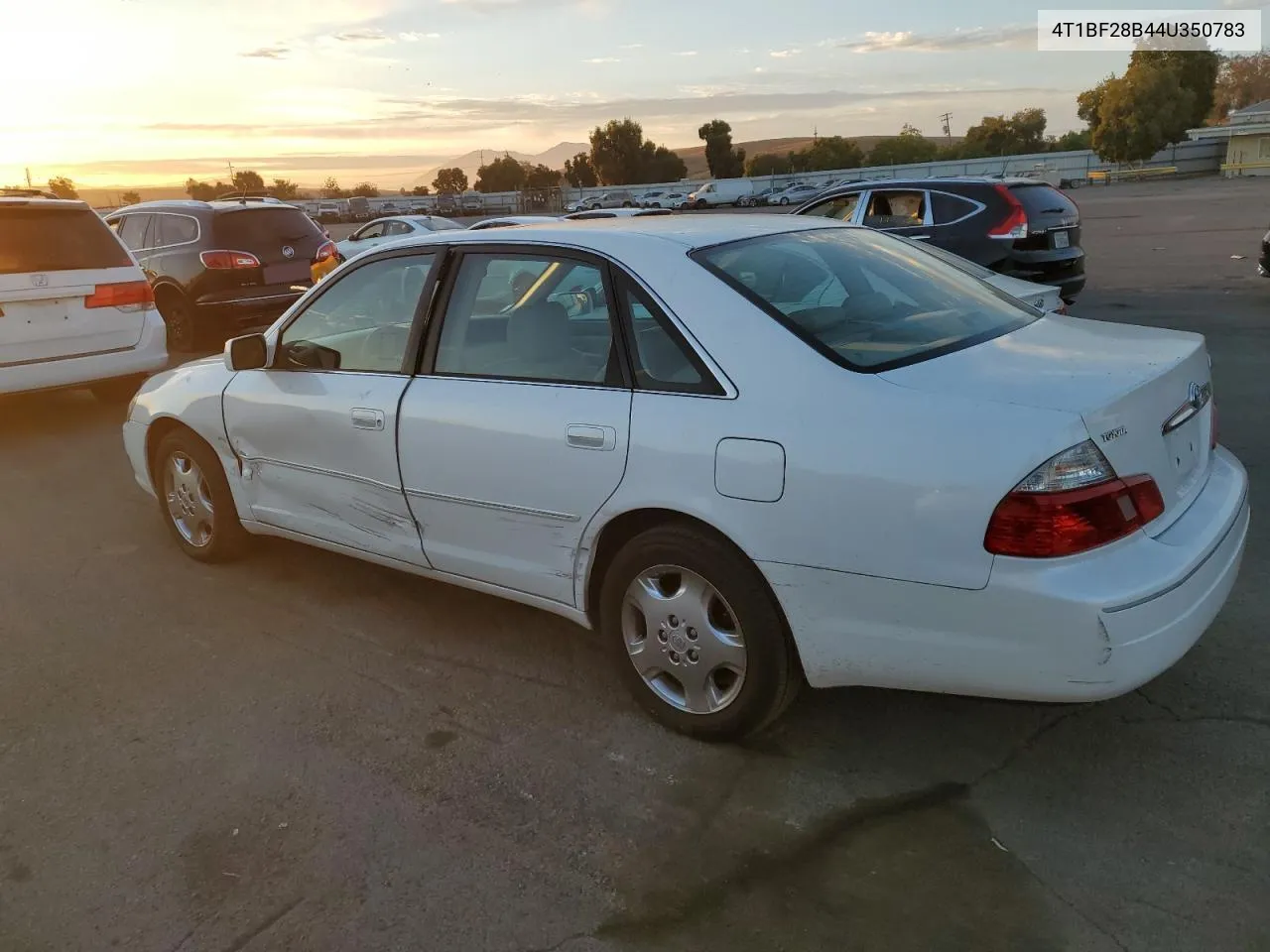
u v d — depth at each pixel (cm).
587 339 314
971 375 267
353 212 6981
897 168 7019
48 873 263
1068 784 279
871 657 265
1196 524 264
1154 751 291
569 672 362
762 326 284
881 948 225
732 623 291
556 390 317
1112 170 6306
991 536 238
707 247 316
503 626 402
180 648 393
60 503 586
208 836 276
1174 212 2612
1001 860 251
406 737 323
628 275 308
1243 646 345
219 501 456
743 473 271
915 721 316
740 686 292
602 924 237
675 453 284
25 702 354
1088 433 238
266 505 433
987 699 255
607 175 10281
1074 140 9356
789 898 242
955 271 373
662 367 295
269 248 1145
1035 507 234
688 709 309
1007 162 6856
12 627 417
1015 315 337
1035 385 257
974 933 227
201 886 256
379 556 390
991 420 244
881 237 380
